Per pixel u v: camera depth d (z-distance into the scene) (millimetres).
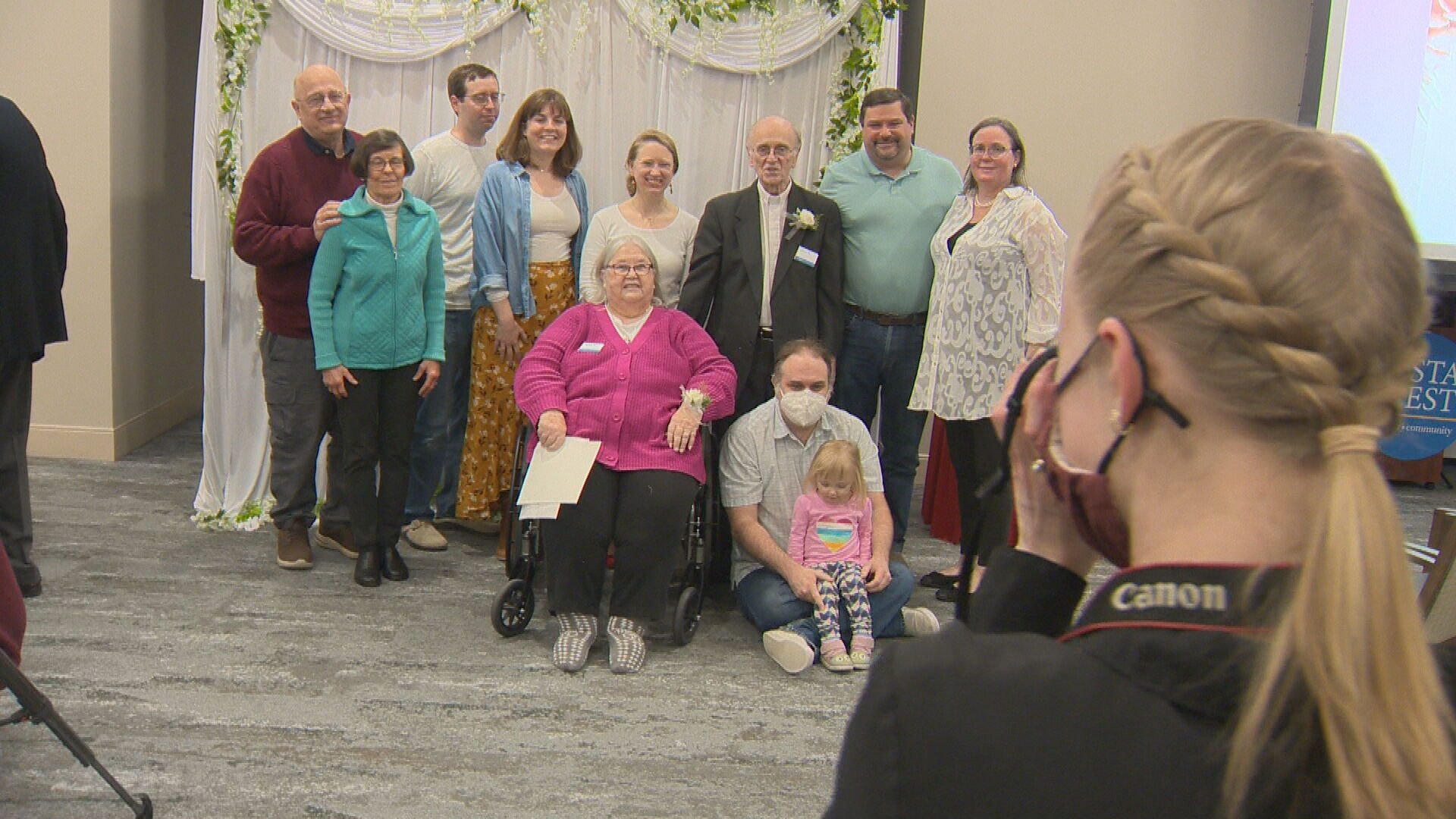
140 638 2881
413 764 2322
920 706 438
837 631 2938
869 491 3197
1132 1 4363
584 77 3938
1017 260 3254
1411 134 4215
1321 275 416
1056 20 4363
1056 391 493
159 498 4102
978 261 3287
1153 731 413
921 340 3596
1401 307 424
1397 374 427
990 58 4375
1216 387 427
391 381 3355
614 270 3164
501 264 3596
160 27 4742
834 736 2555
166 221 4926
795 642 2883
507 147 3643
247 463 3945
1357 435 411
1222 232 431
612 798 2227
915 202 3539
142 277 4703
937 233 3486
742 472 3146
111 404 4500
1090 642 443
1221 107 4426
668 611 3334
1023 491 565
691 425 3018
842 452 3045
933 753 431
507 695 2680
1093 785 413
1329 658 385
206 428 3885
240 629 2984
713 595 3504
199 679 2664
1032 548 562
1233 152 449
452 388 3844
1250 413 424
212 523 3824
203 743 2357
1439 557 1979
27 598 3094
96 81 4277
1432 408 4918
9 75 4258
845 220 3572
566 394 3080
